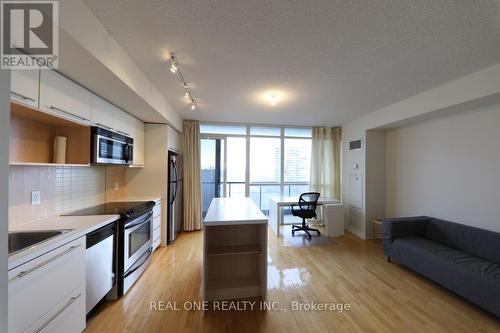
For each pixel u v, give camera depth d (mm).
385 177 4242
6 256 829
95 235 1812
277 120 4609
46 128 1982
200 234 4305
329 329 1791
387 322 1879
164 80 2580
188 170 4516
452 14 1449
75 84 1893
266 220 2037
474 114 2758
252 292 2217
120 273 2182
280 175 5156
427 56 2002
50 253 1346
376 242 3975
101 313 1952
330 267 2938
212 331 1761
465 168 2867
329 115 4191
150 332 1744
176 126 3986
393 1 1349
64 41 1313
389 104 3484
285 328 1798
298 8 1420
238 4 1388
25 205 1767
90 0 1354
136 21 1550
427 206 3398
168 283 2475
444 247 2656
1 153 795
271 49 1910
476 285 1989
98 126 2203
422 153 3484
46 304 1320
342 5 1390
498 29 1601
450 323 1875
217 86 2748
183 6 1405
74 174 2350
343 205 4383
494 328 1820
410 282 2555
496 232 2457
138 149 3330
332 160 5105
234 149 4988
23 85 1388
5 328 826
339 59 2074
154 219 3238
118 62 1823
